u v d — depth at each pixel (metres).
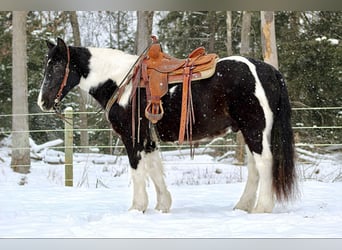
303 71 15.95
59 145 16.25
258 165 5.48
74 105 19.44
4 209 6.24
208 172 11.17
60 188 8.82
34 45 18.41
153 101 5.56
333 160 12.81
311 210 5.71
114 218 5.29
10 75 18.20
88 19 21.41
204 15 20.69
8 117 18.38
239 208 5.79
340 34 17.38
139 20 14.02
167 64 5.69
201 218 5.29
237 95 5.48
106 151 18.41
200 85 5.55
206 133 5.67
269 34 11.06
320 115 15.88
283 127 5.49
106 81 5.96
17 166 12.41
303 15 17.52
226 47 20.75
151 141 5.78
